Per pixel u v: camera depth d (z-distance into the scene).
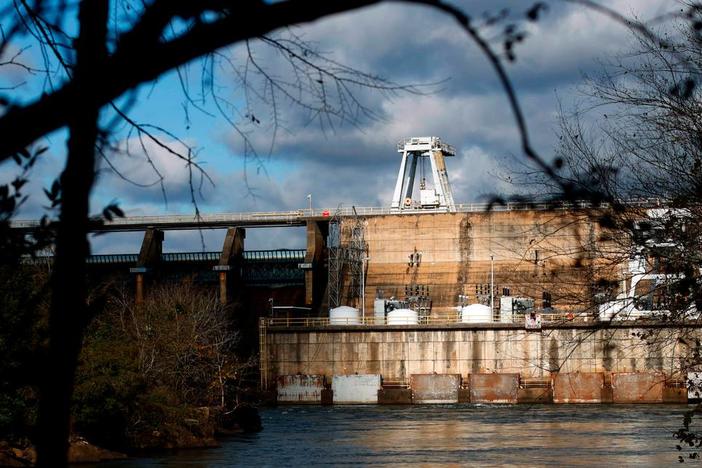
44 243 11.89
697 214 27.67
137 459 84.12
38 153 10.88
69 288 8.27
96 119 7.82
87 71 7.46
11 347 14.22
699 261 27.69
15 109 7.46
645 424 118.38
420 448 95.38
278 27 7.28
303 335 184.25
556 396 168.25
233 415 115.38
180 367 109.69
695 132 28.11
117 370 87.12
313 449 94.81
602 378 166.50
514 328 177.12
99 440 86.50
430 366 180.38
